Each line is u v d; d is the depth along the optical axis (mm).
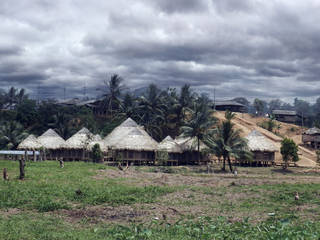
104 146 54344
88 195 20594
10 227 13180
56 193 20641
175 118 77062
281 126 97188
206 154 53000
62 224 14367
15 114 82438
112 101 83875
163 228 13445
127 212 17016
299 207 18844
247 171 47781
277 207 18906
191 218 15602
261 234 11383
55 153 56500
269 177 35625
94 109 95250
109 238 11648
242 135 74562
